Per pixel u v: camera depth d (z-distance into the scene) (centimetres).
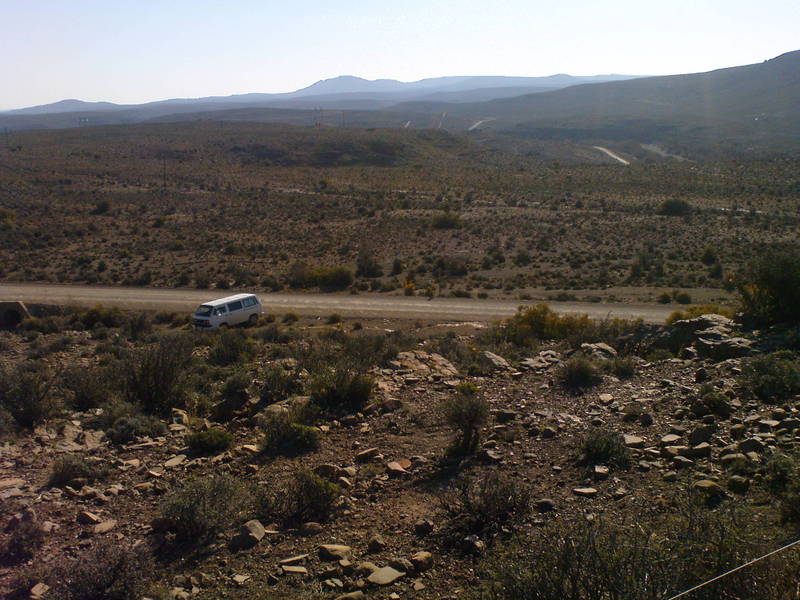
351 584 630
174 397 1446
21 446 1150
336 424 1195
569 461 891
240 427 1259
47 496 910
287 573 662
